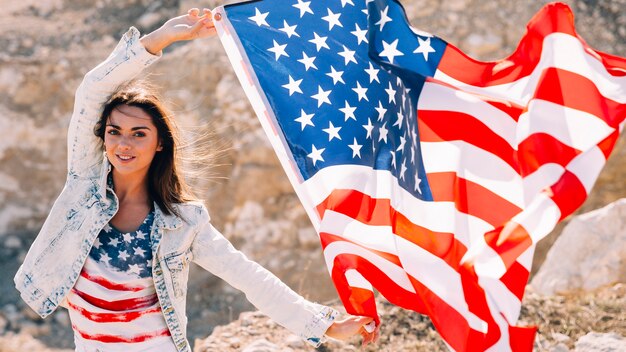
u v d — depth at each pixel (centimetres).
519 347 311
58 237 312
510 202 362
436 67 385
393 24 387
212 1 1175
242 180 976
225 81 1030
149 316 309
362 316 329
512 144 368
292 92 375
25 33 1177
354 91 380
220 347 516
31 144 1081
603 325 530
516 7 1080
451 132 377
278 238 953
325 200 364
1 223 1066
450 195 370
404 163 375
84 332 310
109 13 1237
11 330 894
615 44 1063
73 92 1094
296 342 508
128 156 309
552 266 640
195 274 954
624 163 932
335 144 372
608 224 636
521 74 373
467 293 325
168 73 1051
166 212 313
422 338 525
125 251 308
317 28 384
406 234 359
